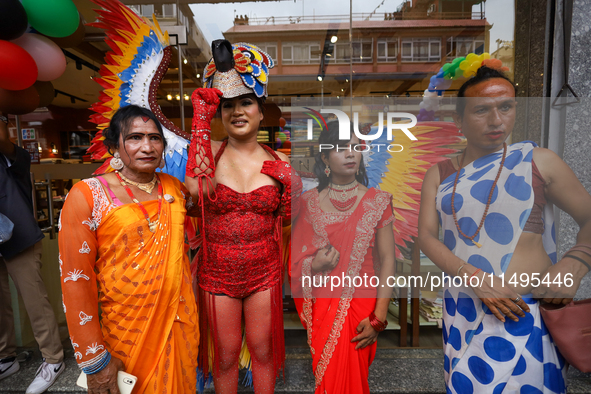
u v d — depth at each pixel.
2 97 1.61
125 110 1.00
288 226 1.43
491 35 1.96
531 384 1.10
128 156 0.99
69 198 0.96
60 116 3.57
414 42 2.85
